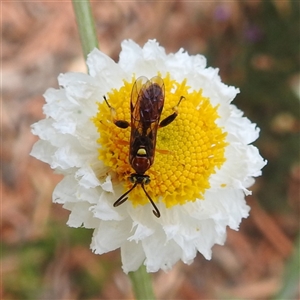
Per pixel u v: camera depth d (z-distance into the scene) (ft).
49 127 0.17
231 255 0.37
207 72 0.19
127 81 0.18
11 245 0.35
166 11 0.41
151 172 0.17
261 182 0.37
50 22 0.40
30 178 0.37
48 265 0.35
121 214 0.17
